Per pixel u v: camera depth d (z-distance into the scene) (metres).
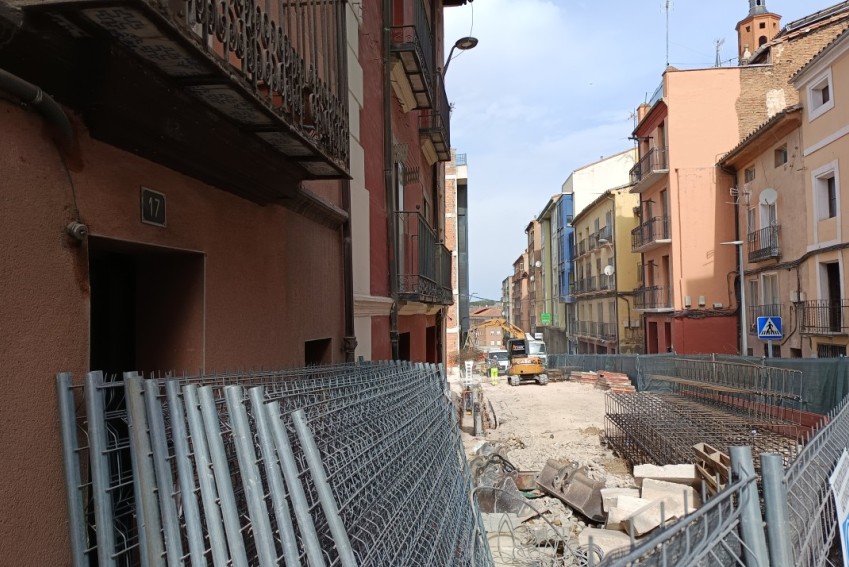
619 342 33.16
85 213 2.24
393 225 8.27
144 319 3.15
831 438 3.58
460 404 15.44
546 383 27.52
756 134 18.97
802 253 17.05
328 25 4.02
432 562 2.47
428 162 13.77
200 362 3.10
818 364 10.58
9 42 1.83
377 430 2.72
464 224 40.28
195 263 3.15
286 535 1.65
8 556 1.77
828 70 15.36
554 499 7.97
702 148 23.55
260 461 1.85
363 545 1.95
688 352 23.05
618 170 44.56
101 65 2.05
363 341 6.82
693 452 8.26
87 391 1.92
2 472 1.77
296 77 3.25
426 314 12.50
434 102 11.95
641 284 30.84
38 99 1.93
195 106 2.61
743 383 12.93
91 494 2.09
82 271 2.20
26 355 1.90
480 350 54.16
